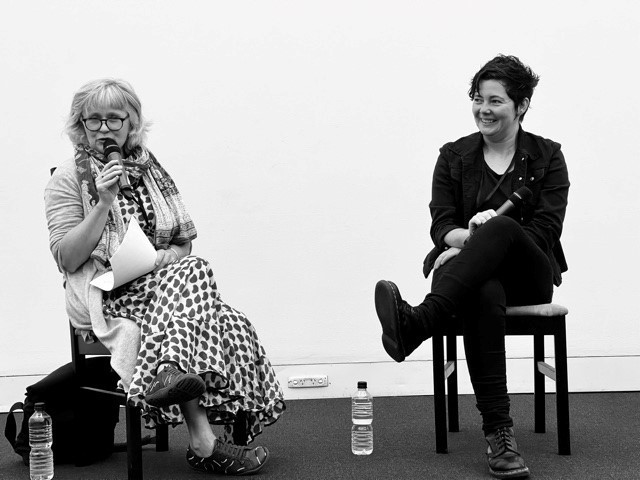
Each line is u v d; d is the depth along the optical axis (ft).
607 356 13.61
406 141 13.53
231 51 13.46
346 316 13.62
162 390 8.09
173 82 13.41
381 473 8.86
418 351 13.64
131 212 9.59
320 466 9.21
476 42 13.55
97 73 13.35
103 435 9.94
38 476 9.14
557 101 13.52
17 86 13.34
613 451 9.57
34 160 13.37
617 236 13.58
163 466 9.43
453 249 9.71
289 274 13.58
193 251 13.46
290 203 13.56
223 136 13.47
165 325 8.69
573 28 13.52
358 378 13.61
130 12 13.39
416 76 13.52
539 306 9.38
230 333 9.11
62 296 13.46
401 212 13.56
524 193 9.45
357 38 13.51
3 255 13.37
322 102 13.51
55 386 9.71
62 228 9.31
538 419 10.63
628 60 13.52
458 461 9.27
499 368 8.71
